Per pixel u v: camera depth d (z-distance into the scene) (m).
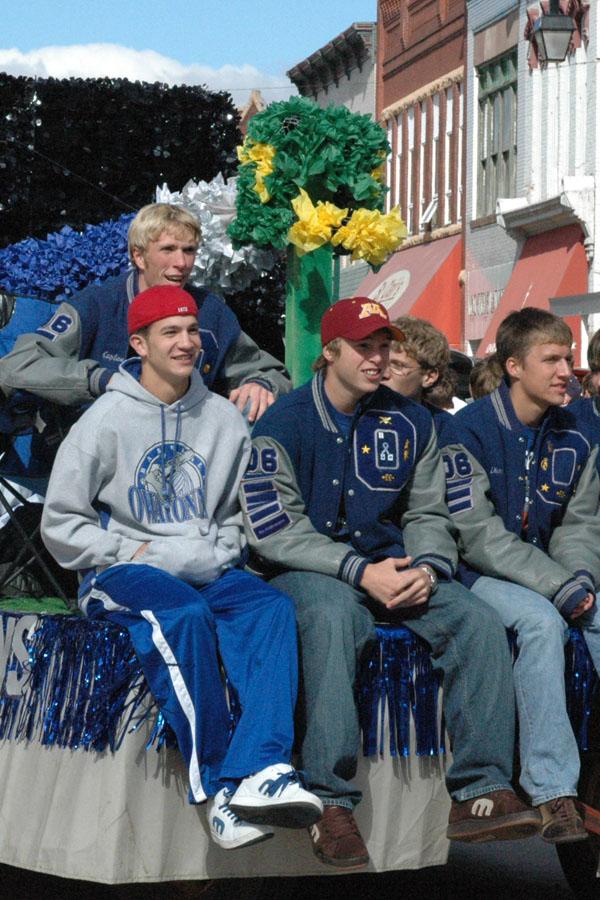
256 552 6.09
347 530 6.25
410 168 36.59
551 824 5.83
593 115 27.05
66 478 5.78
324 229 8.95
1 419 6.84
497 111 31.39
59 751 5.72
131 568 5.73
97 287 6.99
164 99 15.88
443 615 5.95
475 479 6.46
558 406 6.70
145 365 5.91
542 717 5.92
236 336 7.14
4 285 9.30
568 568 6.41
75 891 6.75
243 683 5.57
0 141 15.45
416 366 7.26
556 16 26.80
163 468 5.87
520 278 29.08
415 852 5.97
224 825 5.43
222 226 9.69
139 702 5.54
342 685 5.66
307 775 5.62
